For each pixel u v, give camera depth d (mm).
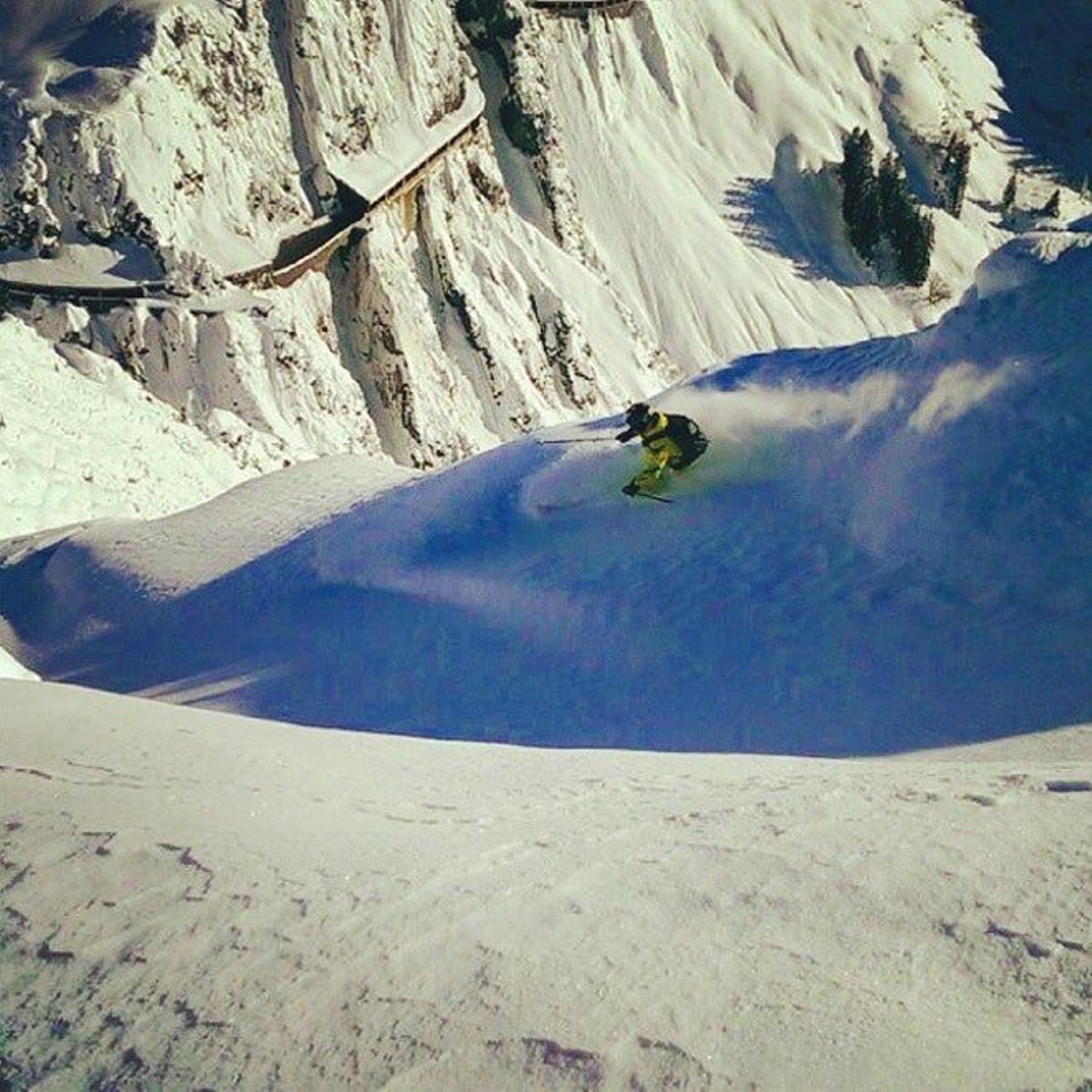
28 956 2998
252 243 50312
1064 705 6793
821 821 3396
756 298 81062
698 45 93125
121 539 17938
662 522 11703
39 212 44406
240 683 11648
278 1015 2607
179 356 43969
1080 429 9078
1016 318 10367
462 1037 2430
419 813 4039
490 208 67625
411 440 55281
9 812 3924
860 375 12289
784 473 11836
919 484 9719
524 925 2877
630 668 9398
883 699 7543
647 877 3117
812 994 2398
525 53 72500
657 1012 2402
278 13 55188
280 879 3275
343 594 13320
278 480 19094
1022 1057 2107
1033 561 8531
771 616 9445
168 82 48594
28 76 46875
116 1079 2490
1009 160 111250
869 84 104500
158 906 3174
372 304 55594
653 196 80875
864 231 87875
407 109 61781
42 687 6207
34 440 25406
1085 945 2432
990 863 2877
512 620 11055
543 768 5004
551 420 61156
